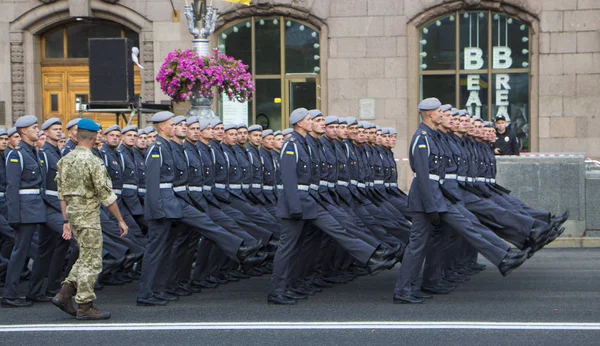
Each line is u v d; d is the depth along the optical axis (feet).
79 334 69.36
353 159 96.12
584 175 124.98
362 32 172.35
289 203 82.58
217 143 100.27
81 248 75.92
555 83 167.73
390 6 171.53
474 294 87.04
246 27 176.04
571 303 80.59
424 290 88.22
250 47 176.14
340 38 172.86
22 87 180.96
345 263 97.96
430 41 172.55
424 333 68.03
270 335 68.13
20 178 83.25
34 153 85.05
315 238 89.86
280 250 83.71
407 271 82.84
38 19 179.22
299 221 83.82
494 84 171.12
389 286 95.04
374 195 100.99
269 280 102.32
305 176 84.28
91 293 75.66
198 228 86.38
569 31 166.81
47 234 85.92
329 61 172.96
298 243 84.99
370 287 94.43
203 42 125.39
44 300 86.58
